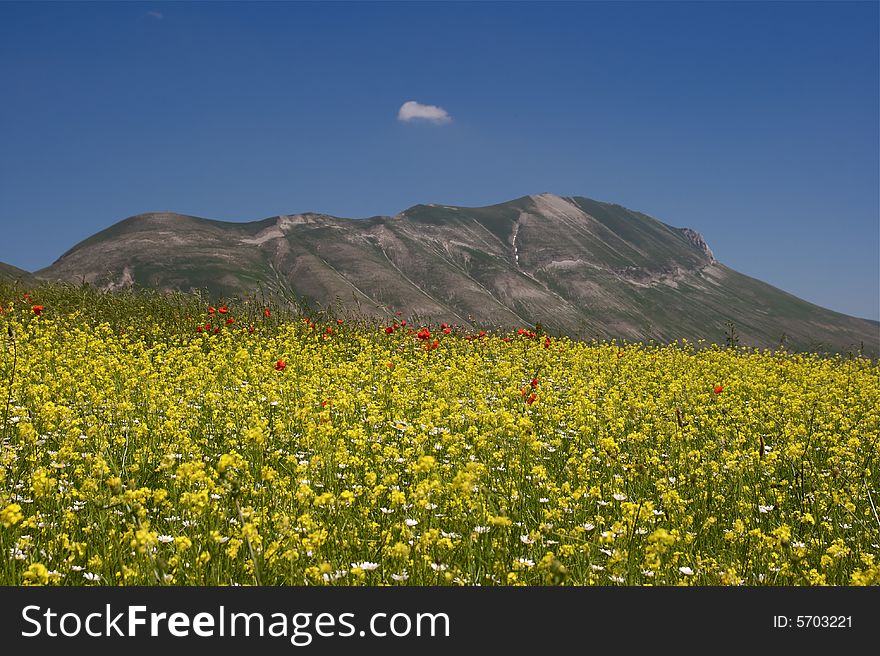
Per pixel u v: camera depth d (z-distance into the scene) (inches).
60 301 818.2
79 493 246.2
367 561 228.8
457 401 454.9
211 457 345.1
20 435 321.4
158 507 262.7
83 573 216.2
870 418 484.7
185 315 802.2
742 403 535.2
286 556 210.2
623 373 680.4
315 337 782.5
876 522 285.4
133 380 468.8
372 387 526.9
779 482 322.0
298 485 275.4
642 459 324.8
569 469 322.3
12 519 208.1
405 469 316.8
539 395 484.7
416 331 860.6
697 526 289.1
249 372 557.3
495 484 309.7
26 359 527.5
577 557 234.8
